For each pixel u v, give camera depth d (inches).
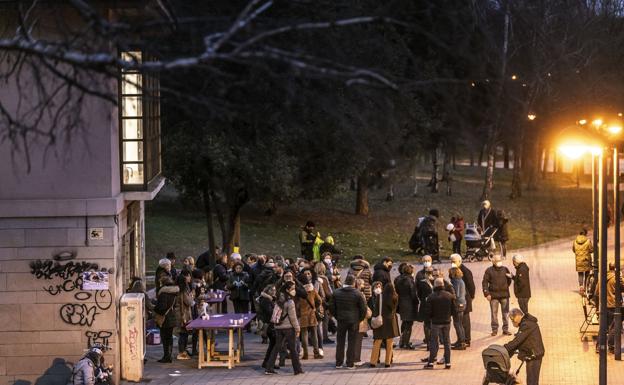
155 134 983.6
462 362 967.0
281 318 908.0
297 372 913.5
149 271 1679.4
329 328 1118.4
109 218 839.1
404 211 2493.8
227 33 230.7
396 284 1035.3
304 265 1066.1
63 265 840.3
